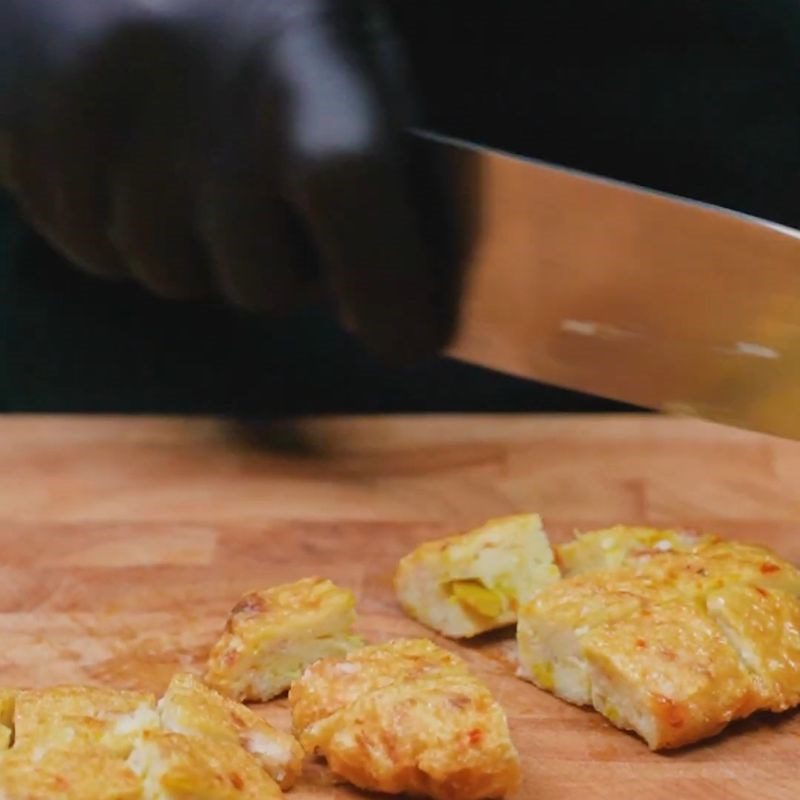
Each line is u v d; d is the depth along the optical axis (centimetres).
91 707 47
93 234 56
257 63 52
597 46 64
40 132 54
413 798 47
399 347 53
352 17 52
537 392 64
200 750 46
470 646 51
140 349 65
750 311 51
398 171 51
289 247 53
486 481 56
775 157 64
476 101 65
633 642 48
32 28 54
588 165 65
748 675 48
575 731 49
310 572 53
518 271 52
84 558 54
